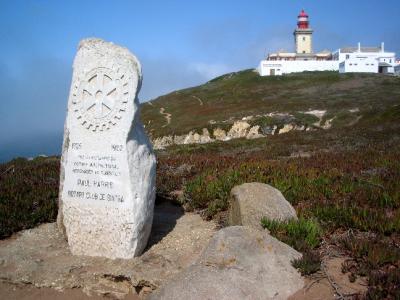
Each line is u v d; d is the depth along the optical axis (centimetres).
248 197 424
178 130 2514
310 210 455
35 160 950
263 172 593
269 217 404
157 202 555
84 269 354
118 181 369
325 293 300
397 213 418
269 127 2208
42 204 491
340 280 314
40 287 341
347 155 818
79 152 381
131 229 367
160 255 376
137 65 372
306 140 1384
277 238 372
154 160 403
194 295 291
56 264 363
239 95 3447
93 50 380
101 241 374
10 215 451
